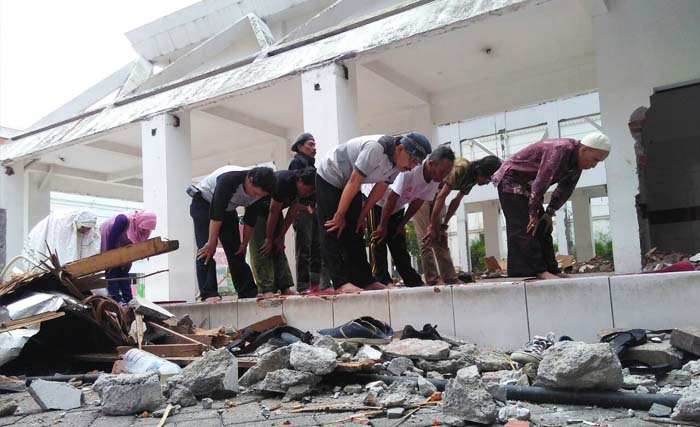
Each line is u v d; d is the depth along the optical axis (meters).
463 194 5.36
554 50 7.70
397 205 5.16
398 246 5.36
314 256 6.04
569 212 19.88
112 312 4.46
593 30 6.24
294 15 10.16
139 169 12.94
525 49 7.62
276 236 5.47
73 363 4.38
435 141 9.23
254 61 7.82
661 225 6.89
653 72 5.93
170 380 2.92
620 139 6.05
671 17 5.86
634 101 6.01
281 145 10.79
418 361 3.13
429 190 5.00
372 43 6.27
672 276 3.23
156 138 8.02
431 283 5.48
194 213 5.51
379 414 2.34
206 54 10.00
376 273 5.52
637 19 6.01
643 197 6.00
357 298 4.29
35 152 9.90
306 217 6.06
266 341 4.02
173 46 11.37
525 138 17.92
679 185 6.69
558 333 3.52
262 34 9.16
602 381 2.30
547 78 8.20
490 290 3.75
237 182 5.10
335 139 6.40
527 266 4.07
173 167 7.96
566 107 14.97
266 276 5.41
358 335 3.68
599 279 3.42
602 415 2.15
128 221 5.90
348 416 2.34
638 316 3.31
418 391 2.62
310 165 5.54
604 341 3.04
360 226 4.62
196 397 2.82
